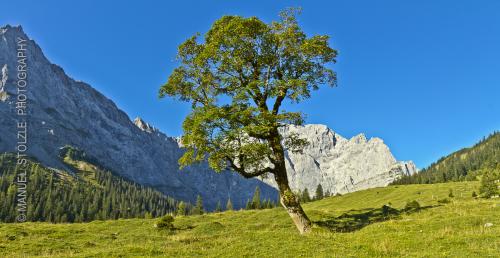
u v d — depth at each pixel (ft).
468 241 66.23
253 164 97.19
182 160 94.99
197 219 160.15
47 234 122.21
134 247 74.28
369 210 152.05
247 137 93.66
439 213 110.01
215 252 69.46
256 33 99.25
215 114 89.51
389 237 75.05
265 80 102.89
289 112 91.81
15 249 93.20
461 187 429.38
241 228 134.31
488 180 340.18
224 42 98.07
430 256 60.13
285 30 102.47
